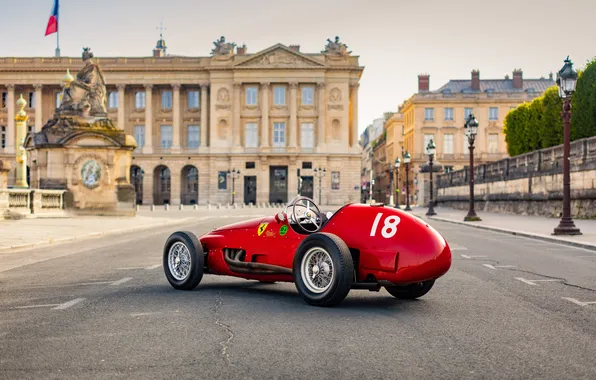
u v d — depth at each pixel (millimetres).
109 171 40719
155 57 107812
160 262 15172
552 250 18641
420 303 8977
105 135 40375
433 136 108125
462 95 107438
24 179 45938
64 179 40375
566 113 23922
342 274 8273
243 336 6770
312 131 106812
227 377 5254
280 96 107062
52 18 57875
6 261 15750
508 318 7855
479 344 6438
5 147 109062
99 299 9414
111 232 27594
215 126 106312
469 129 37781
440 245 8484
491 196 51688
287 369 5488
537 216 40969
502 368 5543
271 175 109688
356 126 107562
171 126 110688
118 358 5895
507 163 48188
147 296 9656
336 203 105625
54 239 21828
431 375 5320
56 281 11773
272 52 105312
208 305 8750
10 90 108562
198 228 32844
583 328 7266
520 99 106562
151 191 108250
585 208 34656
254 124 106938
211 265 10328
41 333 7051
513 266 14078
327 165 105750
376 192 157000
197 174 111000
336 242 8391
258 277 9758
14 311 8508
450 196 67938
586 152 34406
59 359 5887
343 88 106250
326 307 8562
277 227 9508
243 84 106625
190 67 107000
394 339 6645
